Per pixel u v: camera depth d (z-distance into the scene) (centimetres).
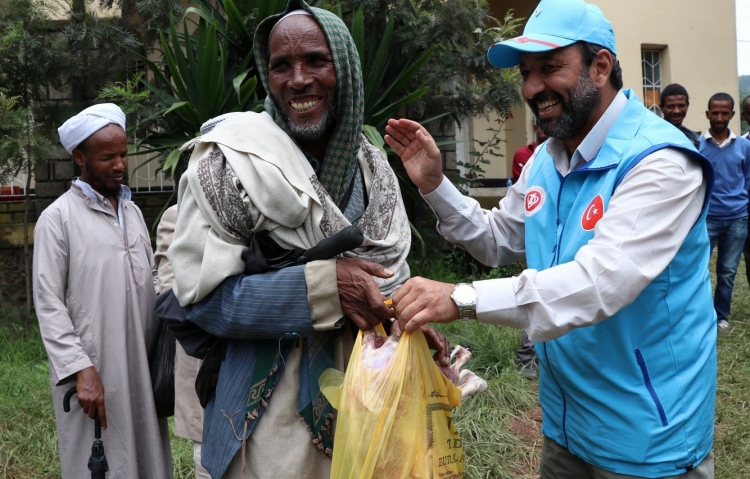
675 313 203
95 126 292
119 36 646
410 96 626
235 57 649
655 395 201
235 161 198
